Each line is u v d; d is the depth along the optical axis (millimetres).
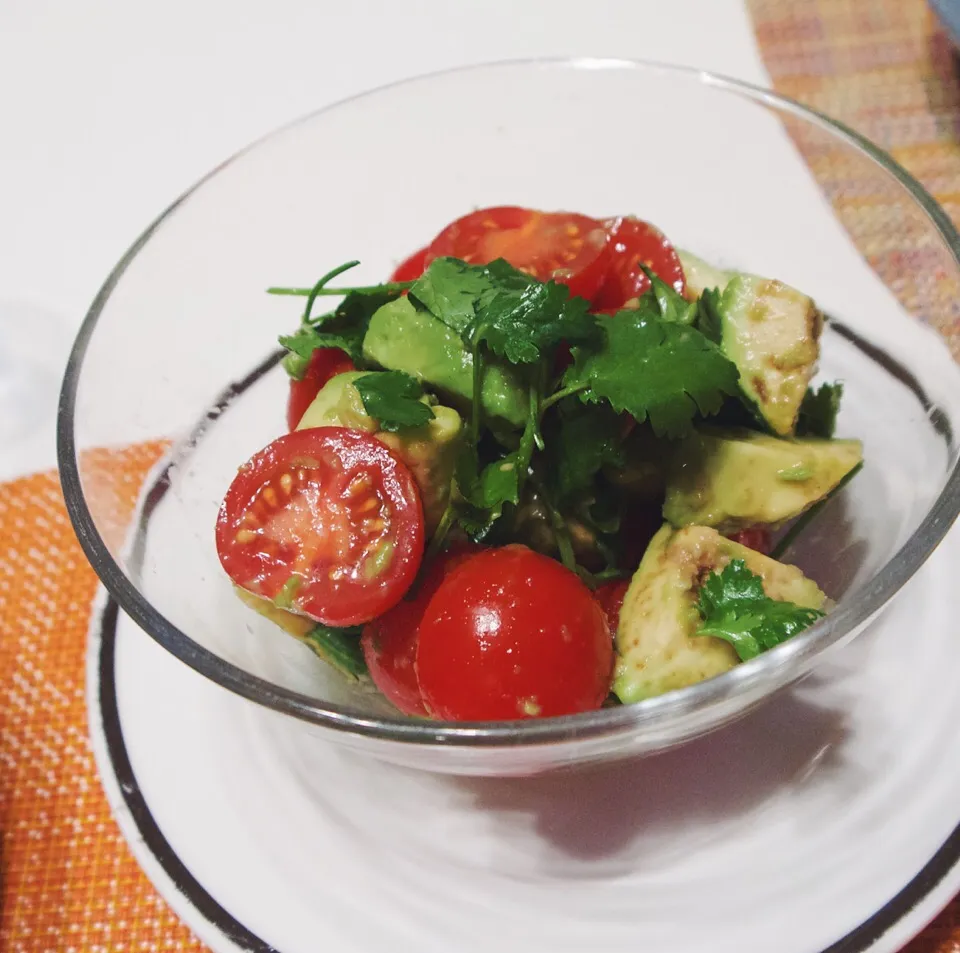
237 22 358
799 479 174
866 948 158
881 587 145
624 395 168
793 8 315
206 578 185
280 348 221
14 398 252
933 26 300
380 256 237
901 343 192
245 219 218
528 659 160
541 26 327
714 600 165
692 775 175
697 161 230
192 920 169
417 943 164
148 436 193
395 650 174
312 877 171
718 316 187
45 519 228
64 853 191
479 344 174
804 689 180
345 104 224
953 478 151
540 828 173
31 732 203
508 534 180
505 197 243
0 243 294
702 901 164
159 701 189
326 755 183
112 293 192
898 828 166
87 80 347
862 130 283
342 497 172
